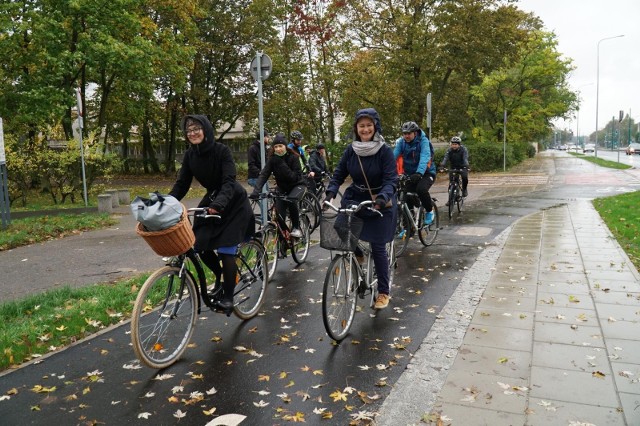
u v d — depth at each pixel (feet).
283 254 23.24
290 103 93.76
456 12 80.38
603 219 35.29
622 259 23.31
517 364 12.75
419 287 20.03
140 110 79.56
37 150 53.01
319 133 100.07
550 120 162.30
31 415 10.96
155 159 126.72
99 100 96.58
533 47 122.21
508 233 30.96
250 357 13.79
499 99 128.47
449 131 102.58
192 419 10.70
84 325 16.01
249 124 113.60
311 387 11.99
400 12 83.82
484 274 21.47
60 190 54.29
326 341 14.83
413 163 25.49
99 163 57.57
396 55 83.05
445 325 15.66
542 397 11.09
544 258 23.98
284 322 16.47
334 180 15.99
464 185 40.93
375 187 15.72
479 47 81.35
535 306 17.10
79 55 58.39
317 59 92.48
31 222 37.09
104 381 12.47
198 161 14.70
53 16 59.36
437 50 81.41
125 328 15.97
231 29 99.30
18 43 61.21
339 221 14.08
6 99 61.72
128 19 62.95
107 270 23.95
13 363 13.41
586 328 14.99
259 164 32.96
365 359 13.51
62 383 12.38
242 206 14.98
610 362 12.72
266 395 11.66
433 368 12.70
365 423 10.34
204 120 14.40
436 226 28.40
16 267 24.86
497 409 10.67
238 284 16.16
